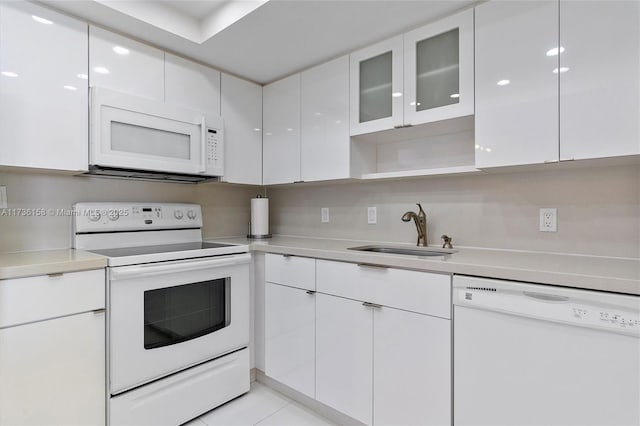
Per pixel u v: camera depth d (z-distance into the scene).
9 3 1.47
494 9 1.51
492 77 1.51
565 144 1.33
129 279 1.58
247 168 2.43
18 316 1.29
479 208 1.87
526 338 1.18
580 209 1.57
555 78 1.35
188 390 1.77
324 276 1.77
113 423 1.52
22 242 1.77
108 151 1.73
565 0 1.33
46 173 1.83
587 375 1.07
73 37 1.65
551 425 1.13
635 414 1.00
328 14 1.66
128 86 1.84
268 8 1.62
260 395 2.03
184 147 2.04
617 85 1.22
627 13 1.21
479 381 1.28
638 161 1.35
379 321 1.56
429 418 1.40
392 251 2.05
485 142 1.53
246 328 2.06
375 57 1.94
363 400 1.61
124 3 1.66
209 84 2.21
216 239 2.54
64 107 1.62
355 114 2.01
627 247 1.45
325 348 1.77
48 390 1.36
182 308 1.77
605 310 1.04
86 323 1.46
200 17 1.92
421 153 2.10
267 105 2.52
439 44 1.71
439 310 1.38
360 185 2.37
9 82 1.47
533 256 1.54
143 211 2.12
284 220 2.86
